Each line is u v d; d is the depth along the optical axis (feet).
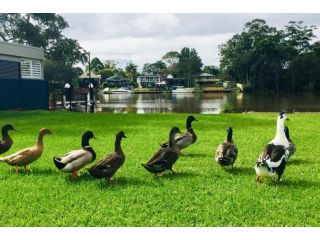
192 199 24.98
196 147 42.39
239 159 35.99
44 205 24.08
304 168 32.37
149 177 29.91
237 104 197.36
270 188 26.78
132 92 451.94
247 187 27.14
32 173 31.50
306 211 22.76
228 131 33.06
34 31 216.33
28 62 114.62
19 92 107.55
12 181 29.27
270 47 381.40
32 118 78.18
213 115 83.97
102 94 413.18
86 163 28.96
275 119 73.36
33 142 47.03
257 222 21.38
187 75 568.00
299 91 376.89
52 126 63.36
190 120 41.60
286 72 388.16
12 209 23.43
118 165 27.71
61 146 43.70
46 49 227.81
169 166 29.50
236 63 404.77
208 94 370.94
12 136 52.54
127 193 25.90
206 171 31.65
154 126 61.72
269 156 26.66
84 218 21.97
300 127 58.95
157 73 625.00
